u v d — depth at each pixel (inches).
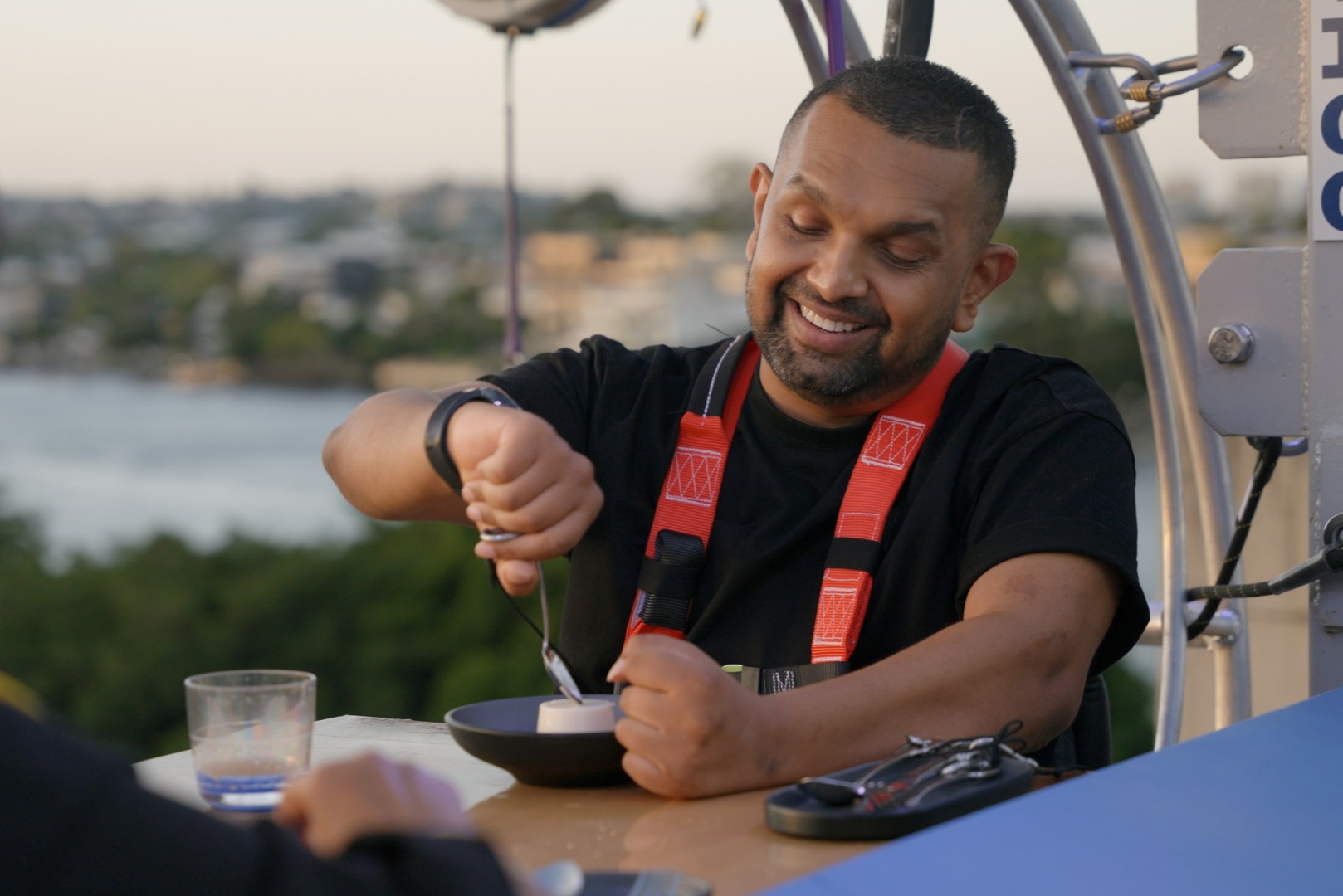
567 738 51.7
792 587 72.1
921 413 72.4
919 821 45.3
